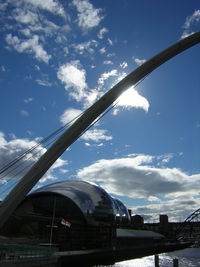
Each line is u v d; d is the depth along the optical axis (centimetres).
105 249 11125
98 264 9631
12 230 11581
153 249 16250
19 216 11962
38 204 13650
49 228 12094
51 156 4872
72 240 11125
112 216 13025
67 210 13038
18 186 4734
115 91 5175
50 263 5309
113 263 10006
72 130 5000
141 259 11925
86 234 12031
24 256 4791
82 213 12550
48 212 13362
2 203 4653
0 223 4591
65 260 7456
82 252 9012
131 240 15962
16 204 4684
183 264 9225
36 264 4819
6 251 4541
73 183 14612
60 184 14650
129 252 13000
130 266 8894
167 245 18388
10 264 4172
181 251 18400
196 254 15050
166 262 10238
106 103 5144
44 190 13788
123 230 17312
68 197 13138
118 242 14312
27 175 4766
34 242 9981
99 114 5156
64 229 11000
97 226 12288
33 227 12188
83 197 13262
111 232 12331
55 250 5975
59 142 4959
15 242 9300
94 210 12850
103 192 14025
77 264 8450
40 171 4803
